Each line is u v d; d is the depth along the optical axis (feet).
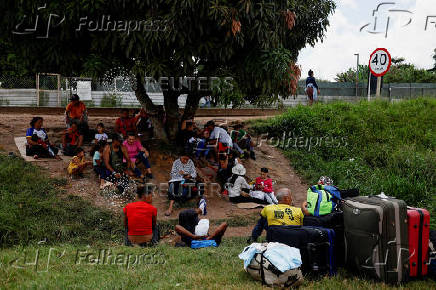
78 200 29.66
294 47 40.98
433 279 17.87
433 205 31.55
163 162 37.40
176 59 32.01
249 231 28.68
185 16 30.60
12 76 56.75
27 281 16.51
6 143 37.32
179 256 20.79
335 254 18.15
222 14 29.96
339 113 53.26
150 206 23.80
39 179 31.14
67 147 36.40
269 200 34.42
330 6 39.78
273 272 16.02
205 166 38.45
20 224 25.17
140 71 32.71
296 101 67.62
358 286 16.29
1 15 32.86
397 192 33.94
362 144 46.14
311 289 15.85
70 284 16.22
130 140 33.58
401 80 97.50
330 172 40.75
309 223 19.54
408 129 48.44
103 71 33.01
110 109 56.49
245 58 34.06
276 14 34.01
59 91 58.18
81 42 34.99
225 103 34.81
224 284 16.31
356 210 17.44
